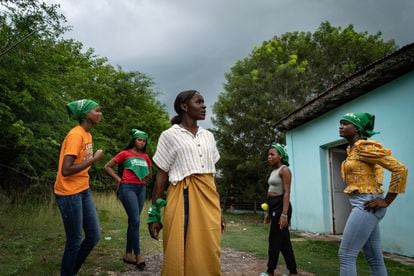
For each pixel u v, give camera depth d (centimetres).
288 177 411
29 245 496
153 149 1463
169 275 221
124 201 438
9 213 695
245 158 1521
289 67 1468
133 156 460
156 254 502
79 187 315
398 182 272
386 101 641
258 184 1486
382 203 277
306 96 1509
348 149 312
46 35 713
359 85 657
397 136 614
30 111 754
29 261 409
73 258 311
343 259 285
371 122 311
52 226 648
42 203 797
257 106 1498
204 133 257
